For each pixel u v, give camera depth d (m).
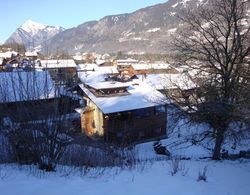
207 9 21.81
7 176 8.32
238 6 20.70
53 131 9.34
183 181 10.59
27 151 9.56
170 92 22.86
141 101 36.62
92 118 37.00
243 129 22.23
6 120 9.41
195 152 29.44
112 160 13.29
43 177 8.52
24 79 10.00
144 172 11.36
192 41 21.86
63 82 10.10
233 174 14.20
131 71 75.94
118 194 8.00
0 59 43.16
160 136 36.88
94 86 37.88
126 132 33.72
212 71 21.52
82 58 130.75
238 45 20.61
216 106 20.16
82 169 9.98
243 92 20.36
